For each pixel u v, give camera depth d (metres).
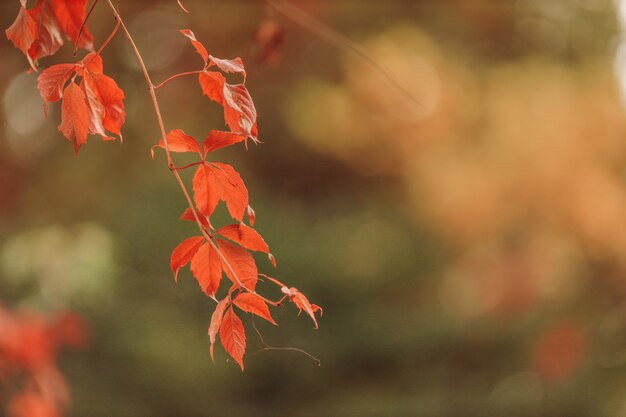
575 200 7.52
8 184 8.45
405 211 8.19
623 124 7.58
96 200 8.27
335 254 7.43
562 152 7.52
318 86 8.84
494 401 6.91
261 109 9.60
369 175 8.91
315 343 7.07
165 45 8.45
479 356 7.31
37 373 3.34
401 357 7.23
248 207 1.12
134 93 8.44
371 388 7.17
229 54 6.72
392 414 6.63
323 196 9.81
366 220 8.05
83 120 1.07
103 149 8.46
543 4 9.70
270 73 9.25
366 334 7.13
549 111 7.61
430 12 9.38
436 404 6.76
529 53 9.71
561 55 9.68
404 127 8.23
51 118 8.67
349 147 8.62
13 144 8.62
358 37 8.88
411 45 8.27
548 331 7.32
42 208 8.45
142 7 7.28
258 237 1.12
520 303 7.54
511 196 7.61
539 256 7.71
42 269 6.79
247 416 6.73
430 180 7.76
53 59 5.19
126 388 6.45
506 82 8.11
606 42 9.55
